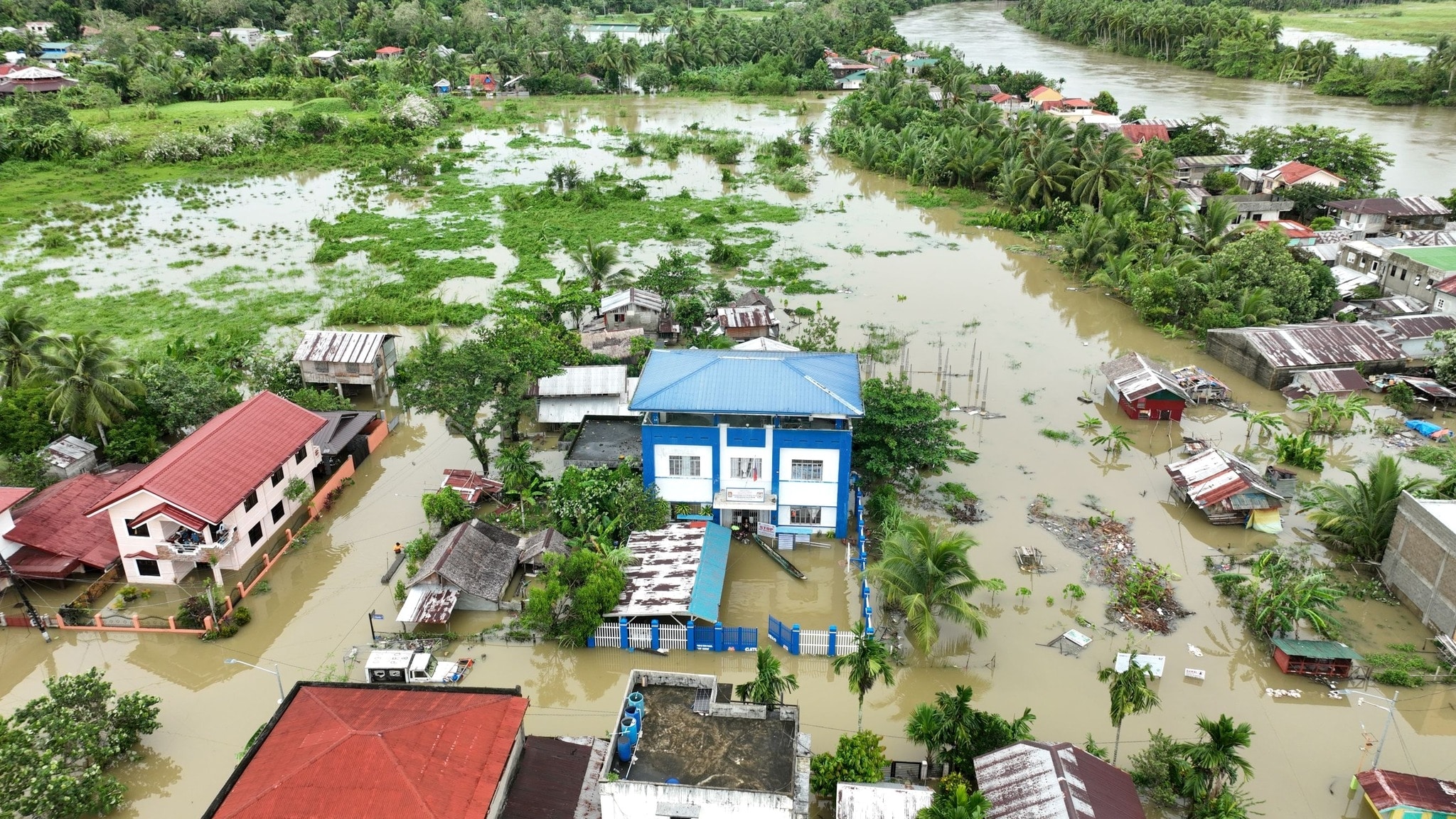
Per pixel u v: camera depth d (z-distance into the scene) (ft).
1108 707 129.29
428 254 320.91
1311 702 130.62
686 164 451.94
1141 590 151.43
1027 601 151.43
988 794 102.63
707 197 395.34
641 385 163.84
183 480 150.10
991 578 156.76
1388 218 327.06
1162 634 144.36
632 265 303.27
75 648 142.10
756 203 387.75
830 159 469.57
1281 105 543.39
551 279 294.66
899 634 143.95
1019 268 316.60
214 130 451.94
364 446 196.24
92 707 119.03
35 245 324.19
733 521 169.07
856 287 295.28
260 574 156.25
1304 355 225.76
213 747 122.72
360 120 500.33
